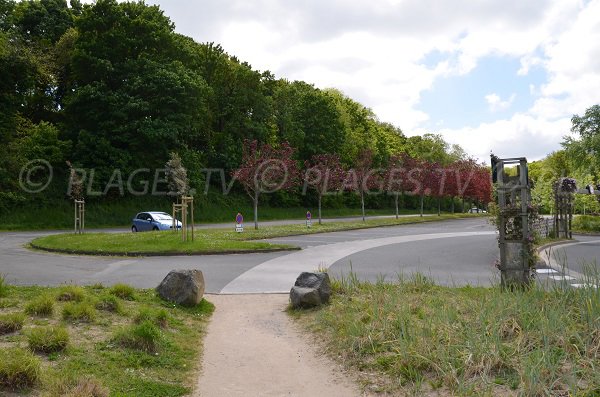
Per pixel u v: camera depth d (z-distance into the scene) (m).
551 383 4.34
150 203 42.19
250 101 53.00
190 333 7.28
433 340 5.66
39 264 14.84
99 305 7.62
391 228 34.03
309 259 16.03
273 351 6.59
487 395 4.38
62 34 45.91
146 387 4.99
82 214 26.41
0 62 35.59
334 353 6.30
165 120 39.31
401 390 4.95
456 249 19.20
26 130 38.69
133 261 15.68
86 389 4.46
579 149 34.75
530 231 9.34
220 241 19.92
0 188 35.78
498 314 6.08
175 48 42.66
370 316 7.07
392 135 90.25
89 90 37.31
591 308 5.63
